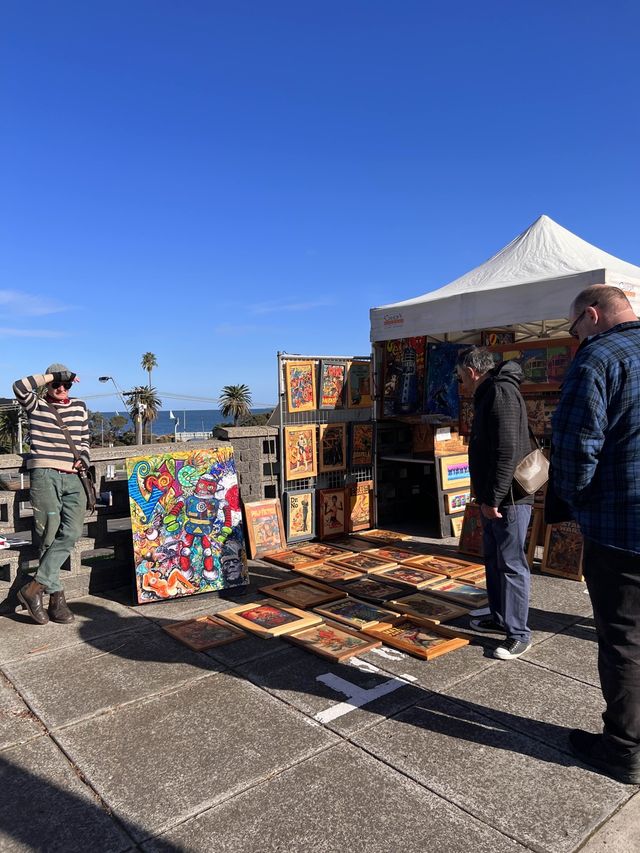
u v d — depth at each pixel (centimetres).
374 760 274
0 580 468
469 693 335
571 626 430
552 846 222
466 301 621
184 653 390
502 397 365
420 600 476
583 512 259
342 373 701
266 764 272
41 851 224
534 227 752
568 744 285
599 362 245
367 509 724
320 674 359
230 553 515
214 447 530
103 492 512
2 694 338
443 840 226
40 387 441
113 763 275
